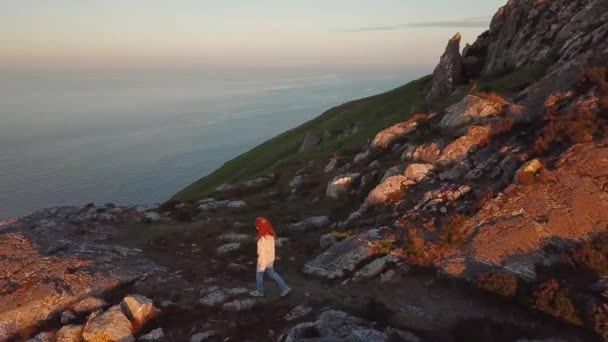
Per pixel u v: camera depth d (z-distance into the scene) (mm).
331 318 12266
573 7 31969
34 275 16750
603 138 16766
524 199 15555
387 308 12977
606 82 19344
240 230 23078
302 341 10852
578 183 15195
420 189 19906
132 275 16797
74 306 14711
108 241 22078
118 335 12672
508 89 28812
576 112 18641
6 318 14453
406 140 27141
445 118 25359
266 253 14781
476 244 14594
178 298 15141
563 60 27500
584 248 12672
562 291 11672
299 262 17781
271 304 14289
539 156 17672
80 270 17016
